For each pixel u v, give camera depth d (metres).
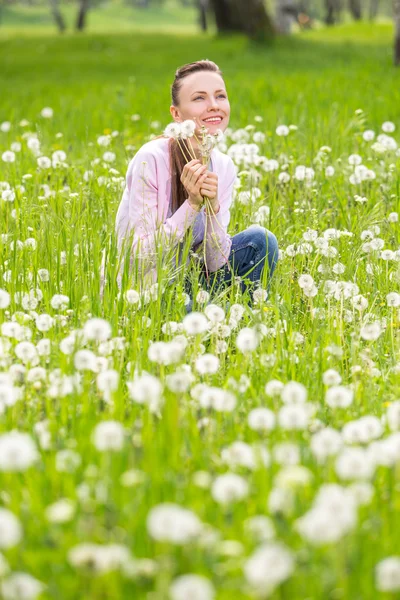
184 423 3.84
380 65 22.03
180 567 2.89
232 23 33.62
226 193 6.41
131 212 6.14
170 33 39.28
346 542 2.89
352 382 4.69
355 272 6.08
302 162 9.11
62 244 6.25
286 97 14.77
